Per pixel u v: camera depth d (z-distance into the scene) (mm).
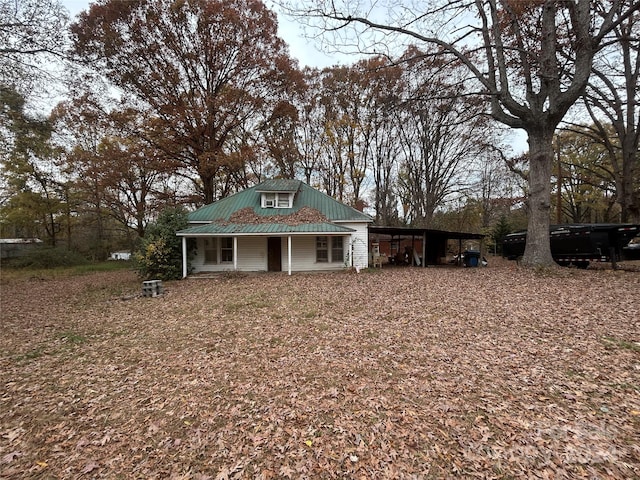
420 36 10234
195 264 16562
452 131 24734
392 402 3504
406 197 32531
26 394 4105
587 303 6992
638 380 3707
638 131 14695
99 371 4762
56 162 23203
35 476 2625
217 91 21453
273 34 21328
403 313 7156
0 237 28781
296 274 15242
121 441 3064
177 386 4172
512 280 10375
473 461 2537
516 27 11422
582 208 32062
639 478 2256
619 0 10195
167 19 18609
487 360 4469
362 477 2434
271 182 17906
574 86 10422
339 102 27312
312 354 5035
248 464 2652
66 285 13906
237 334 6242
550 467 2414
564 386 3656
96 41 17062
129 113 19141
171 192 24188
